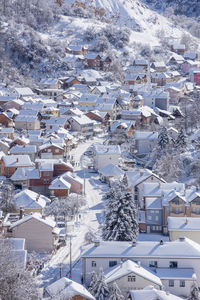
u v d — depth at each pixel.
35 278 91.06
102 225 122.44
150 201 121.94
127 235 104.06
